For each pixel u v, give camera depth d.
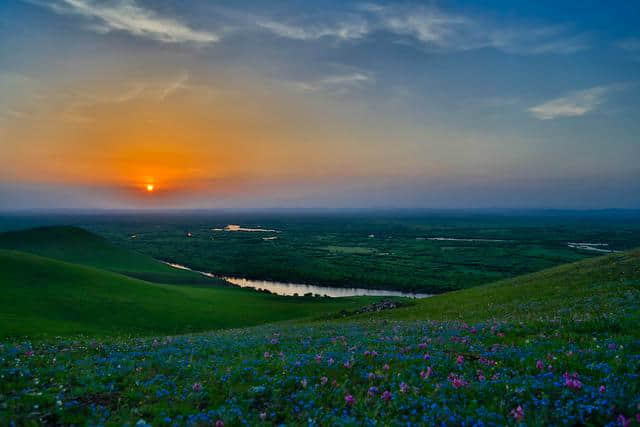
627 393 7.37
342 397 8.73
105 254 141.50
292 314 71.44
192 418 7.47
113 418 7.73
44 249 135.12
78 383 10.18
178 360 13.10
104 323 48.31
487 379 9.29
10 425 7.23
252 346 16.20
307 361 11.81
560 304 24.89
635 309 17.89
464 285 136.00
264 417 7.62
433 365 10.82
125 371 11.30
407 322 26.73
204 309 66.75
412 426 6.95
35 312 45.47
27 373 10.69
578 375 8.74
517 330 16.03
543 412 6.93
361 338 17.31
